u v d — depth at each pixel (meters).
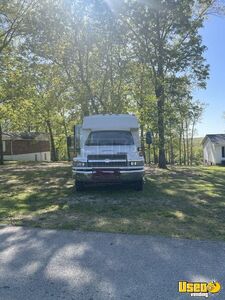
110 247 6.14
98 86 24.11
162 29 21.19
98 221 7.95
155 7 19.91
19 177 17.12
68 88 25.91
